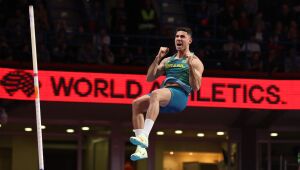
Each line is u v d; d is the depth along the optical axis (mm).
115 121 22766
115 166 22750
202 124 23297
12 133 22078
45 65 19938
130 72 20375
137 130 11266
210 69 21656
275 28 25578
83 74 20141
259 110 22016
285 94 20906
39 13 22656
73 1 27812
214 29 25219
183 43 11641
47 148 22391
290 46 25031
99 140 22750
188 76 11570
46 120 22172
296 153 23688
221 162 23547
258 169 23531
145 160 23047
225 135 23625
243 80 20812
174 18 28469
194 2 28812
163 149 23219
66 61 21734
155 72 11695
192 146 23438
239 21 24906
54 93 19906
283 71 23312
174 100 11367
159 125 23047
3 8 23422
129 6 24750
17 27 22109
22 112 21688
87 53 22016
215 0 27703
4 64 19484
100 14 26484
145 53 24266
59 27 23047
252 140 23562
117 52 24172
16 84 19500
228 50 23219
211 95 20609
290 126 23625
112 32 24016
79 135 22516
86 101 20062
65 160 22500
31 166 22281
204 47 24344
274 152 23688
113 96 20219
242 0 26281
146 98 11359
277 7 27547
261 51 24219
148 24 24453
